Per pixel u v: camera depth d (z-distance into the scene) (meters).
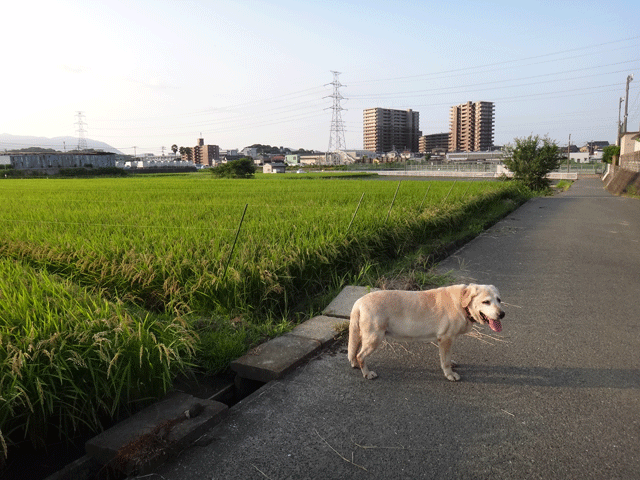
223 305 5.86
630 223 15.69
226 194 19.50
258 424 3.60
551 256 10.25
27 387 3.33
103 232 8.66
